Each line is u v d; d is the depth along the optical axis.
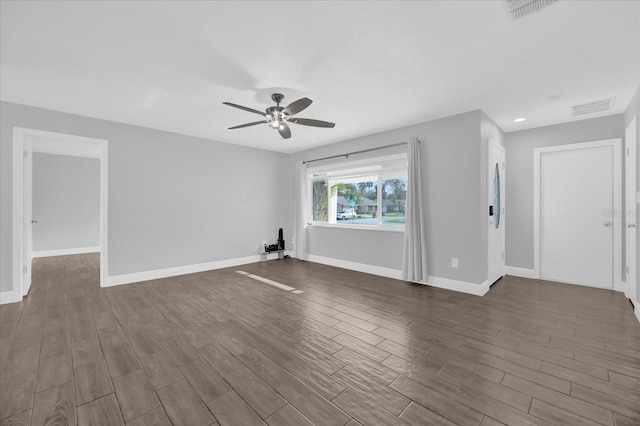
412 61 2.44
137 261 4.32
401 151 4.38
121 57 2.37
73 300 3.45
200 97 3.20
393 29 2.01
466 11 1.82
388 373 1.94
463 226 3.72
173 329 2.64
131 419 1.52
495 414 1.54
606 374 1.90
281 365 2.05
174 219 4.70
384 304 3.31
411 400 1.67
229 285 4.12
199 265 5.00
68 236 6.72
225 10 1.81
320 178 5.75
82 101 3.33
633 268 3.24
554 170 4.21
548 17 1.88
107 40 2.13
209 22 1.93
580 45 2.19
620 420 1.49
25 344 2.34
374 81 2.81
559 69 2.56
